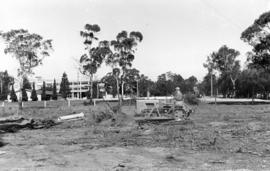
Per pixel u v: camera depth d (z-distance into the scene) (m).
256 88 86.06
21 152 12.93
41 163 10.77
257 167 9.37
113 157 11.44
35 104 66.50
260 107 43.31
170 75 138.50
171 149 12.65
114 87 89.00
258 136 14.66
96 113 26.06
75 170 9.67
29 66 49.91
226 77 93.94
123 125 21.31
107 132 18.33
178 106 21.95
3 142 15.68
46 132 19.89
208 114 28.91
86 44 59.59
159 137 15.64
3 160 11.35
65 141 15.75
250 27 61.06
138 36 60.09
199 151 12.09
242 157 10.81
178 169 9.42
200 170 9.25
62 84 127.31
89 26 58.59
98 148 13.42
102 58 60.03
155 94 124.31
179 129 18.05
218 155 11.27
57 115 31.91
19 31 48.84
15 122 21.36
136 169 9.55
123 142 14.72
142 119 21.08
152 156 11.46
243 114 28.61
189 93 51.94
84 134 18.19
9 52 49.06
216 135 15.41
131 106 46.84
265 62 63.84
